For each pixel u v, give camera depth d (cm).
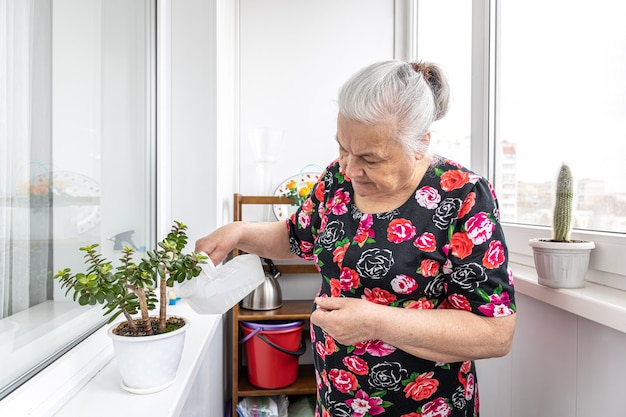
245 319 202
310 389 202
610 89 101
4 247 69
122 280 82
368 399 98
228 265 103
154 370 87
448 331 82
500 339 83
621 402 87
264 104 231
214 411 171
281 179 233
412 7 228
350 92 81
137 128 134
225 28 189
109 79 111
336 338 85
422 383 96
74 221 92
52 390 79
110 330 90
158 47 151
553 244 98
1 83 66
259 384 202
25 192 74
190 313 144
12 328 72
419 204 92
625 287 95
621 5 97
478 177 91
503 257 85
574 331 100
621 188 99
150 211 149
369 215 95
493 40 153
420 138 83
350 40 234
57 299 86
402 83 80
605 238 100
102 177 107
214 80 163
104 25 107
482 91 156
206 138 163
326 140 234
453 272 88
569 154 116
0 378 69
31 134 75
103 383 92
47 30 80
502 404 132
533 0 131
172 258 92
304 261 229
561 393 105
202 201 164
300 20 232
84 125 96
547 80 125
